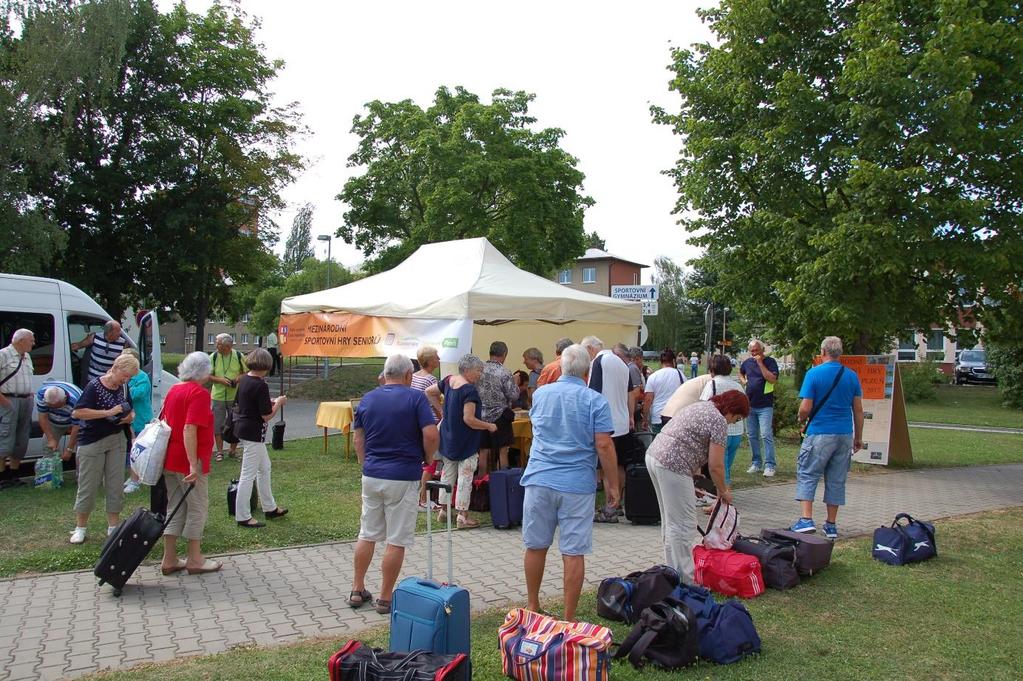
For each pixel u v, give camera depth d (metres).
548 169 28.31
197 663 4.11
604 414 4.57
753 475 10.71
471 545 6.88
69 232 25.08
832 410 6.87
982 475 11.53
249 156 28.19
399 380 5.20
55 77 22.16
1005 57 10.51
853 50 11.65
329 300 11.08
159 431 5.61
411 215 30.12
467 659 3.50
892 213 10.75
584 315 10.54
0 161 21.61
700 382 7.77
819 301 11.20
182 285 27.39
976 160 10.52
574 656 3.75
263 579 5.76
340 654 3.53
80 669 4.07
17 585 5.56
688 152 13.46
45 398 8.81
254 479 7.49
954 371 37.94
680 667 4.05
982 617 4.96
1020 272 11.13
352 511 7.96
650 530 7.52
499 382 8.40
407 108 29.20
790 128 11.37
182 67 26.81
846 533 7.39
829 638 4.55
